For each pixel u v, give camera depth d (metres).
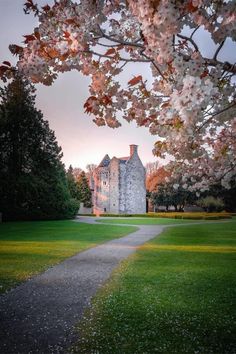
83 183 74.75
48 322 5.84
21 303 6.91
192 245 16.33
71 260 11.83
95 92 4.60
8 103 40.97
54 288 8.06
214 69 3.58
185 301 7.00
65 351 4.70
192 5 3.08
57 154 44.62
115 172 63.84
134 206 64.25
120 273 9.66
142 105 4.57
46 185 41.69
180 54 3.66
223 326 5.68
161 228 27.88
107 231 24.45
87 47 4.00
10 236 20.52
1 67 3.89
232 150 7.80
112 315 6.18
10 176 40.09
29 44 3.80
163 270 10.08
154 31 3.15
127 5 4.02
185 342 5.05
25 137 42.12
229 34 3.09
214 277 9.10
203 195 60.97
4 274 9.53
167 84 3.89
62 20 3.86
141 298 7.22
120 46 4.16
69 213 44.22
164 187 67.94
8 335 5.27
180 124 3.59
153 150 5.59
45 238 19.33
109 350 4.77
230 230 25.80
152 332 5.41
